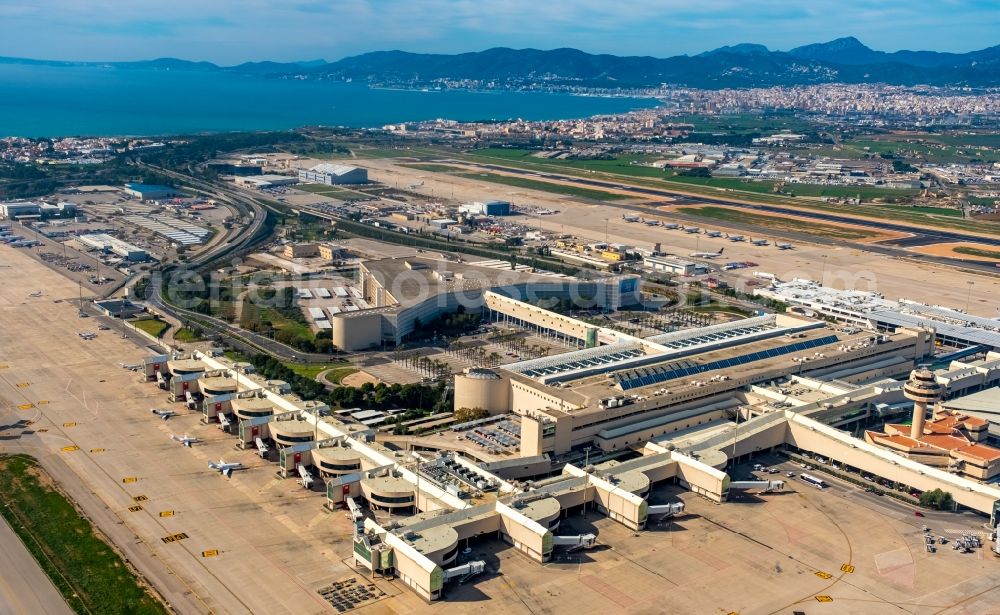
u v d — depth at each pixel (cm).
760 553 16400
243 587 15012
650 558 16162
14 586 14938
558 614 14312
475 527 16450
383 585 15175
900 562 16162
